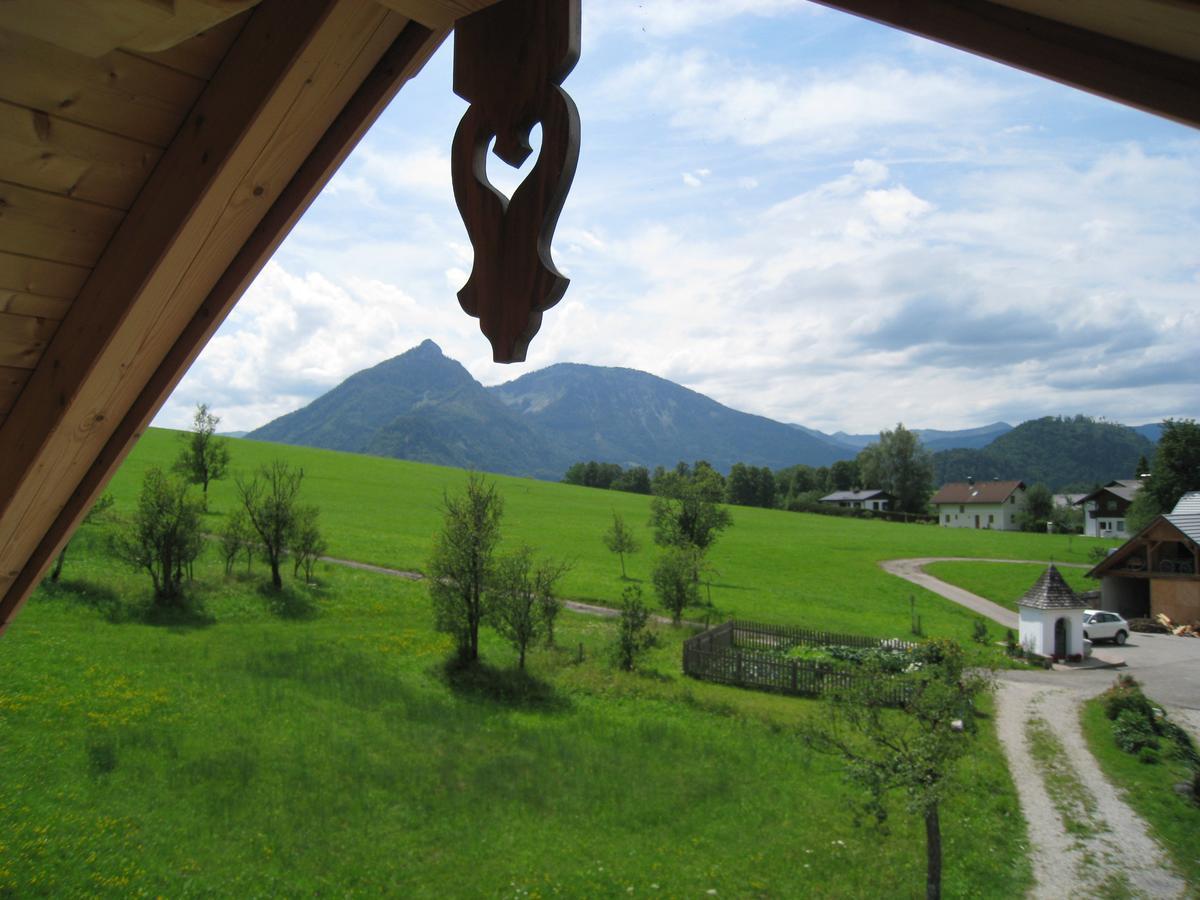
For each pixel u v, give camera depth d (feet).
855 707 48.44
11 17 5.12
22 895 39.50
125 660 75.25
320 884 44.04
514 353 6.60
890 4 5.07
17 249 7.88
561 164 6.17
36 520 9.86
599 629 109.29
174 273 7.97
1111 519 314.14
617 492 351.25
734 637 114.62
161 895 41.19
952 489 428.97
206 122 7.31
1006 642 119.85
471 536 86.94
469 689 79.51
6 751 53.78
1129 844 52.80
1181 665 112.98
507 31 6.59
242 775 55.21
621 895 44.65
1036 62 4.67
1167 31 4.05
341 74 7.06
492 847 49.24
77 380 8.51
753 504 443.73
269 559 113.09
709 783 59.62
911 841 52.16
